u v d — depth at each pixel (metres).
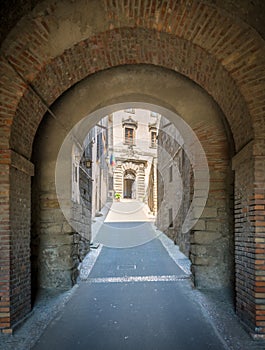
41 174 5.71
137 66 5.45
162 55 4.56
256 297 3.47
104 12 3.48
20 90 3.78
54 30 3.57
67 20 3.50
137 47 4.42
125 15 3.53
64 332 3.64
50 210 5.66
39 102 4.44
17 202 3.97
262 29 3.36
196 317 4.08
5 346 3.28
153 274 6.59
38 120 4.68
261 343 3.30
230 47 3.55
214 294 5.10
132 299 4.89
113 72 5.46
